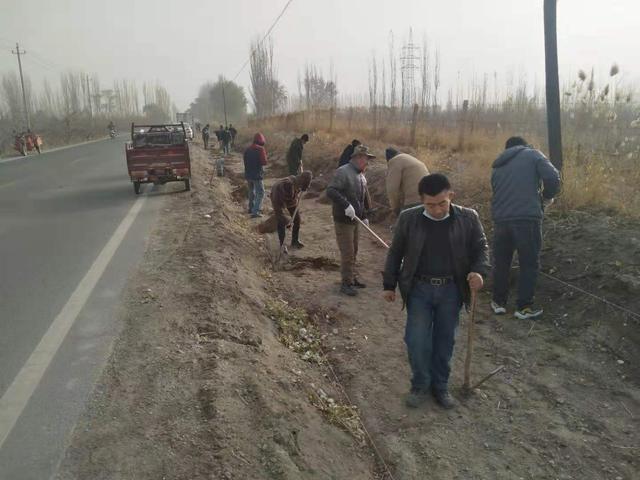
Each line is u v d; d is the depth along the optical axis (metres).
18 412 3.47
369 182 11.78
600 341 4.79
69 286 6.05
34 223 9.95
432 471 3.40
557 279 5.74
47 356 4.28
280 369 4.26
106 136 67.25
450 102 22.80
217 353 4.15
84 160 26.22
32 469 2.91
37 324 4.96
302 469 3.10
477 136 14.77
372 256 7.96
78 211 11.16
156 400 3.52
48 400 3.61
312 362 4.75
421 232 3.77
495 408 4.06
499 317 5.57
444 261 3.81
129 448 3.04
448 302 3.88
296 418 3.53
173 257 6.92
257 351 4.42
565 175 7.26
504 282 5.58
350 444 3.58
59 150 36.75
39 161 26.78
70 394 3.68
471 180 9.37
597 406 4.04
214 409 3.35
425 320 3.91
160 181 13.59
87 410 3.47
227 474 2.84
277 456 3.07
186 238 7.95
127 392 3.66
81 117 72.44
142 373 3.91
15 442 3.15
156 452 3.00
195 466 2.89
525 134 11.58
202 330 4.63
